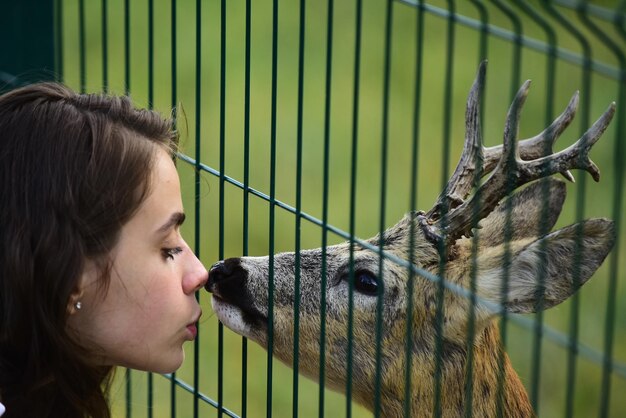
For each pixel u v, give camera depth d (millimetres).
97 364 3801
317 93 11008
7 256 3508
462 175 4887
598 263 4203
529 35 10547
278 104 10781
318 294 5121
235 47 11430
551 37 3102
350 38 11508
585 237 4207
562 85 10328
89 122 3623
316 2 11750
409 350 3566
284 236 9242
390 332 5039
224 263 5082
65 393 3715
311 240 9188
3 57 6254
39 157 3568
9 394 3703
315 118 10641
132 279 3613
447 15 3307
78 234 3504
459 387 5004
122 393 7246
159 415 7484
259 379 8039
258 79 11133
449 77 3303
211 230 9391
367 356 5105
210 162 10172
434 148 10250
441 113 10680
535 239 4645
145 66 10922
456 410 5027
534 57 10516
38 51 6141
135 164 3590
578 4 2912
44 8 6102
